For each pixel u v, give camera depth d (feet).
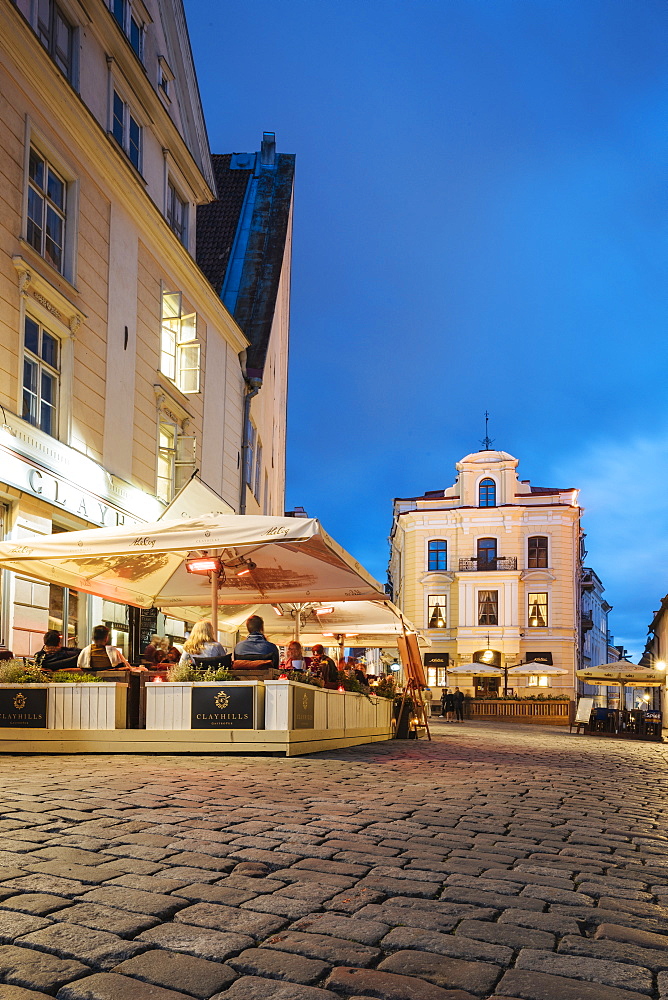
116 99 59.21
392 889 12.50
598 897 12.84
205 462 73.92
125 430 58.13
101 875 12.39
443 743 52.06
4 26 43.04
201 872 12.89
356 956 9.62
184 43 73.77
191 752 32.27
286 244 115.34
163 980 8.67
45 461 46.57
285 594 48.42
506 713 129.39
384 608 55.88
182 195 72.18
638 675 100.89
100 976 8.70
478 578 170.40
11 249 44.39
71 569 41.60
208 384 75.00
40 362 48.19
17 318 44.78
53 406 49.75
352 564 37.73
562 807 22.89
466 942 10.30
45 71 46.80
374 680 62.23
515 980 9.16
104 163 54.49
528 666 136.77
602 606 299.99
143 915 10.62
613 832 19.12
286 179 112.16
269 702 32.78
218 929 10.27
